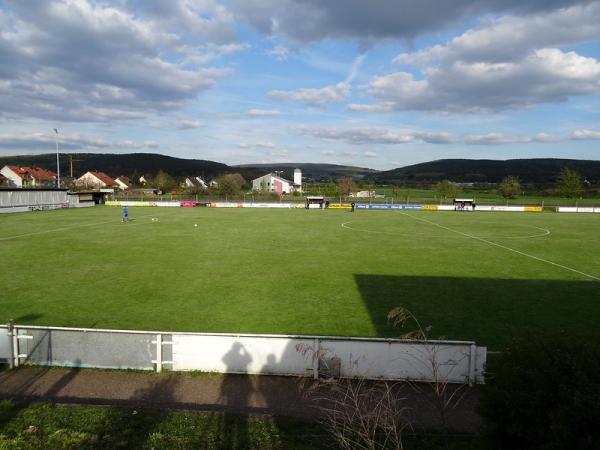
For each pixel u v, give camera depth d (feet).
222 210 201.46
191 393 28.68
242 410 26.55
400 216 174.50
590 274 67.51
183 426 23.21
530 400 16.15
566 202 252.01
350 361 30.14
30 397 28.17
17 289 56.34
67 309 48.29
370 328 42.98
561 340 17.95
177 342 31.58
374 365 30.27
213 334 31.19
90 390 29.09
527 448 16.55
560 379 16.14
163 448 20.95
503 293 56.24
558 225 140.67
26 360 32.83
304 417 25.43
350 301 52.08
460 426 24.73
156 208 211.82
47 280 61.21
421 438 22.77
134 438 21.81
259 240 101.55
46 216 159.22
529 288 58.85
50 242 95.40
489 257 81.61
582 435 14.39
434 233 118.32
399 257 81.00
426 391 29.25
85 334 32.01
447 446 20.72
